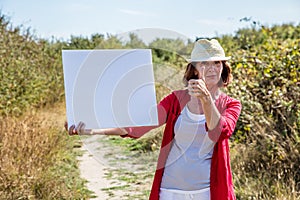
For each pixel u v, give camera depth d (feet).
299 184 18.83
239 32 42.42
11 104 35.17
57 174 22.30
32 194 18.83
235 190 18.84
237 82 22.62
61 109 42.68
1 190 18.25
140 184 22.29
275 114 21.84
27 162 20.15
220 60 10.64
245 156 21.59
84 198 20.16
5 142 21.62
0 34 40.40
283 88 21.81
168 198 10.73
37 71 45.14
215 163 10.57
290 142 20.11
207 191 10.57
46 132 26.78
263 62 23.36
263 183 18.81
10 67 38.01
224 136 10.21
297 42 24.53
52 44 52.47
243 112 21.61
